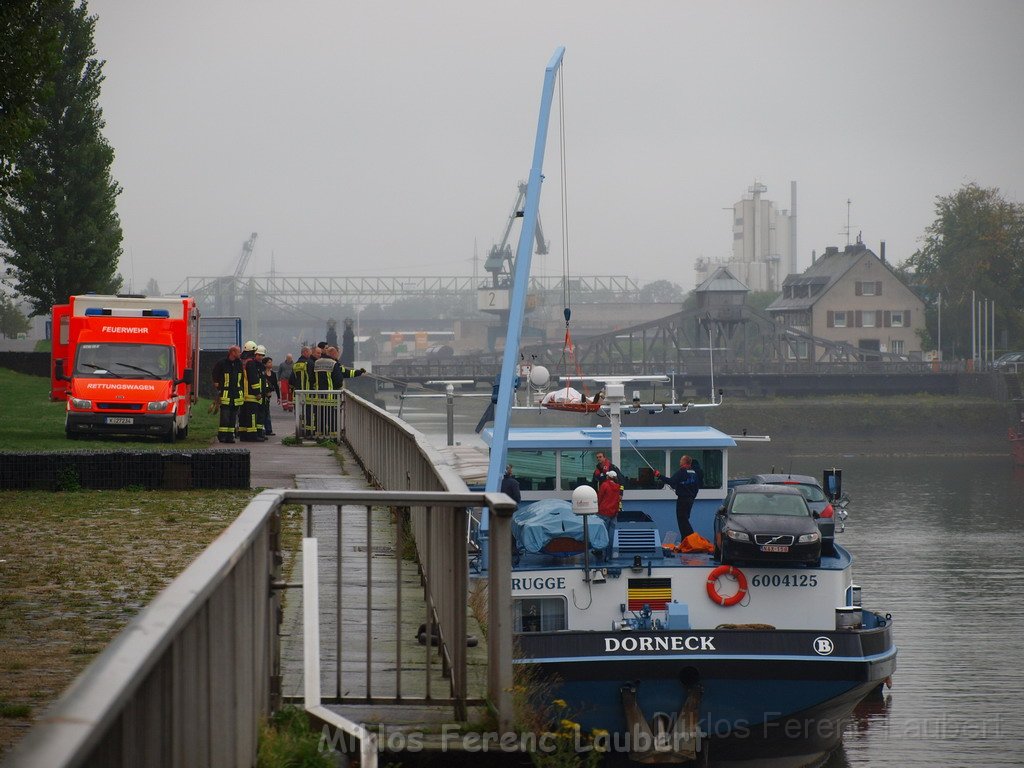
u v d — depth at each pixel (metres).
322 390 133.75
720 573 91.75
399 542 30.14
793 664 82.56
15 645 37.19
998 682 147.12
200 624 19.72
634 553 95.62
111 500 79.62
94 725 11.35
